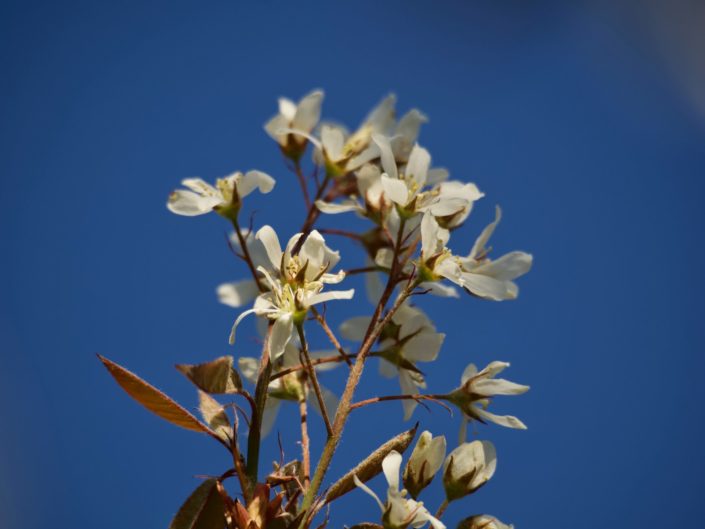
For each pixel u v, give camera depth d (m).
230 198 0.58
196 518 0.54
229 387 0.55
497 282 0.57
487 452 0.56
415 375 0.58
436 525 0.54
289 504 0.54
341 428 0.55
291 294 0.55
